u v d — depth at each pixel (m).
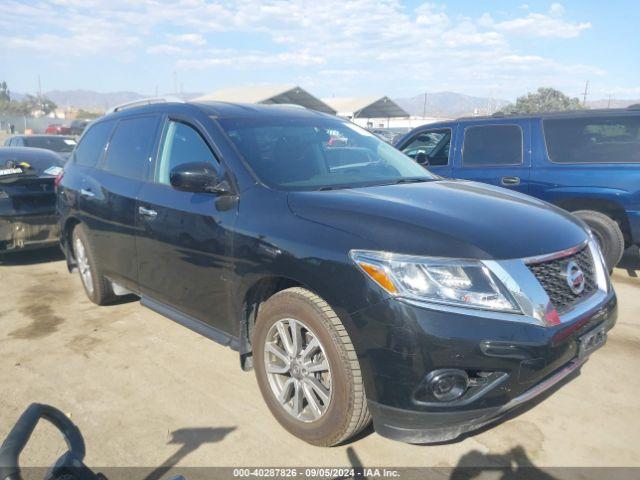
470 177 6.66
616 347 4.21
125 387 3.66
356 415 2.73
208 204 3.46
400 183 3.69
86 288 5.29
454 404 2.51
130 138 4.50
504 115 6.62
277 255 2.95
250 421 3.25
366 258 2.61
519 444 3.00
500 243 2.64
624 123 5.78
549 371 2.62
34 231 6.63
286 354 3.05
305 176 3.53
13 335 4.57
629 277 6.02
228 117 3.85
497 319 2.49
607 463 2.84
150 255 4.00
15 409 3.40
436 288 2.50
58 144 14.45
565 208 6.09
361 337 2.60
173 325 4.74
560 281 2.79
